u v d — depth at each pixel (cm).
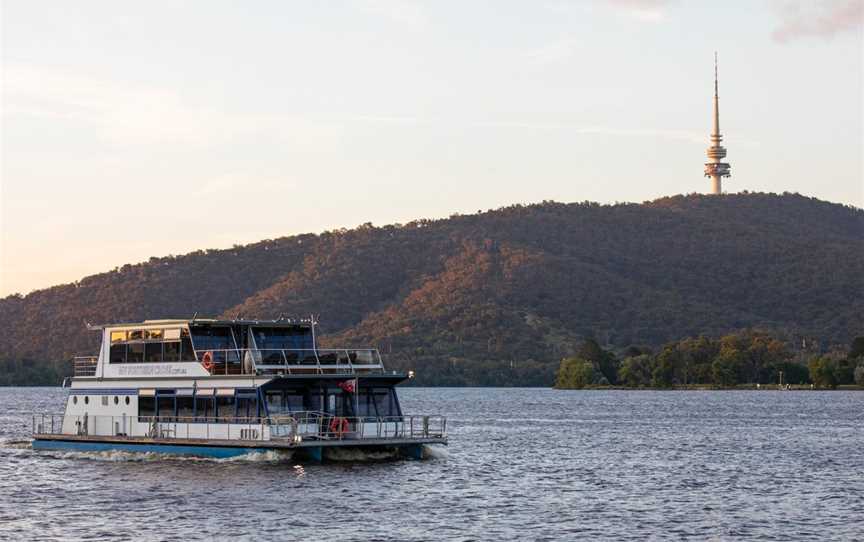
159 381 8925
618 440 13412
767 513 7131
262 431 8256
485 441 12975
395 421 8812
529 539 6219
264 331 8881
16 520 6631
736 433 14962
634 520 6831
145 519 6631
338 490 7581
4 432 14350
